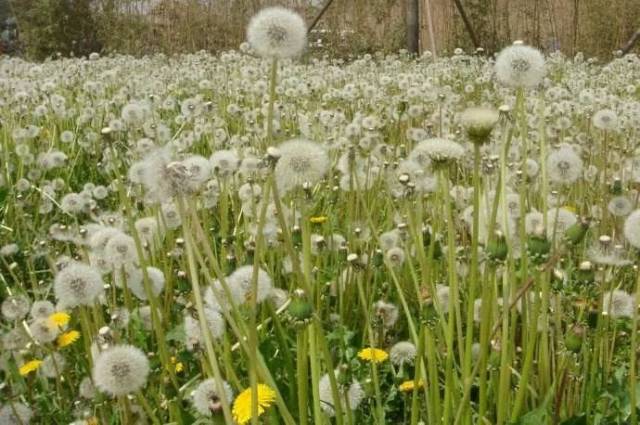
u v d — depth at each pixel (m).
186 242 0.88
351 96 2.88
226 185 1.62
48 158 2.12
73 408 1.18
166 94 3.39
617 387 1.12
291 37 0.89
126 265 1.25
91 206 1.66
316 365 0.96
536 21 6.52
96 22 7.44
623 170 1.87
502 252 0.94
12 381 1.19
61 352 1.31
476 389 1.18
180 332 1.21
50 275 1.66
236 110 2.59
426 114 2.71
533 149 1.98
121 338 1.25
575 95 3.39
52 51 7.39
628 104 2.62
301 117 2.32
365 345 1.36
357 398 1.08
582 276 1.11
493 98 3.31
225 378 1.16
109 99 3.16
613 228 1.44
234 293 1.08
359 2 6.50
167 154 0.92
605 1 6.21
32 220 1.96
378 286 1.46
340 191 1.79
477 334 1.28
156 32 6.91
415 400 1.03
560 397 1.08
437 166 0.97
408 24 5.77
